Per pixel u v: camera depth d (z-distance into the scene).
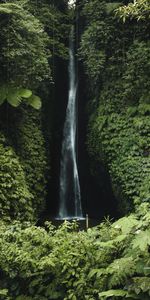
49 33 12.19
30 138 9.42
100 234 3.60
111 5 10.38
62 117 13.02
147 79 9.66
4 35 8.37
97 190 12.03
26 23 8.53
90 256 3.29
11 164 7.64
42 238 3.57
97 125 10.55
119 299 2.90
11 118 9.06
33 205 9.13
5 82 8.60
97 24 10.55
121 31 10.59
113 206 11.16
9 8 8.48
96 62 10.45
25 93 8.44
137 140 9.29
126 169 8.98
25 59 8.62
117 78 10.51
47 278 3.33
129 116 9.80
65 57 12.34
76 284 3.13
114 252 3.25
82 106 12.44
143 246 2.64
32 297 3.32
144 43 9.84
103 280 3.03
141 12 7.66
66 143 12.73
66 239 3.52
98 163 11.30
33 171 9.21
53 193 12.30
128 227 3.13
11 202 7.29
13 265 3.39
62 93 13.20
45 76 9.09
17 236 3.66
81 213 12.17
